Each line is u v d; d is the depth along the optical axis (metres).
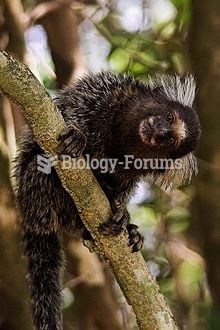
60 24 11.91
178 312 12.17
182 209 13.21
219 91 10.45
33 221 8.61
